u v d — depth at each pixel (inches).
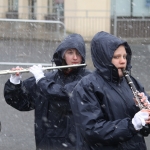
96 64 349.1
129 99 346.6
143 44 1595.7
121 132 323.3
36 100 441.1
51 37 1179.9
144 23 1637.6
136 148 343.0
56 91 416.2
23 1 1979.6
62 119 429.1
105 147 338.3
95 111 334.6
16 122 763.4
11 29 1150.3
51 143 431.2
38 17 1790.1
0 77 1058.1
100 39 346.0
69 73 440.8
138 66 1234.6
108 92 343.3
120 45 345.7
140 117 321.7
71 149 421.7
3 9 1959.9
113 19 1653.5
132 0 1819.6
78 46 439.5
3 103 870.4
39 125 439.5
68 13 1782.7
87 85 341.7
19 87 451.5
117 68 344.5
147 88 1007.6
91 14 1726.1
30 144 662.5
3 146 652.1
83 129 332.2
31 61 1144.8
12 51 1141.1
